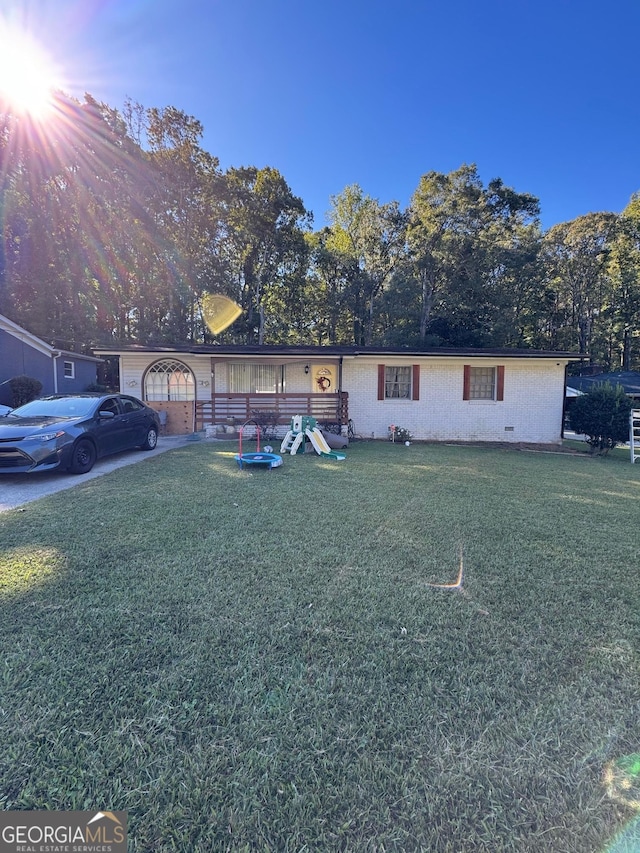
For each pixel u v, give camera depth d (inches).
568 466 349.1
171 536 149.6
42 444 235.5
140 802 53.9
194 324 1027.9
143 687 73.8
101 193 899.4
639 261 1145.4
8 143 845.8
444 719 68.4
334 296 1128.8
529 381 516.7
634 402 442.9
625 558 138.9
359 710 69.7
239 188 994.1
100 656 82.4
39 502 191.6
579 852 48.5
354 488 230.4
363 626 95.5
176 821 51.6
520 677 79.2
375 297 1119.6
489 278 1032.2
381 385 510.9
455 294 1000.9
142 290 965.2
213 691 73.2
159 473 259.4
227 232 1033.5
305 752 61.4
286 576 120.0
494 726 67.2
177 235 970.7
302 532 156.9
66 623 93.9
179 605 102.5
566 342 1272.1
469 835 50.4
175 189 952.9
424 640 90.7
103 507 184.1
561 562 134.9
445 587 116.0
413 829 50.9
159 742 62.4
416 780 57.3
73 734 63.4
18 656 81.7
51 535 149.4
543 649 88.1
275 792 55.5
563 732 66.2
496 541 152.9
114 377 1011.9
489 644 89.6
